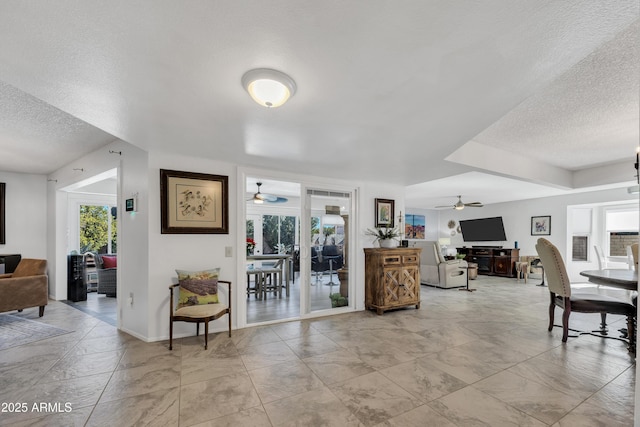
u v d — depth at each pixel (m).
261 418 1.81
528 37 1.26
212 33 1.23
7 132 3.25
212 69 1.51
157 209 3.12
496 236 9.03
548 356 2.75
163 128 2.37
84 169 4.21
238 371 2.42
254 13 1.12
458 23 1.17
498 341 3.15
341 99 1.86
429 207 10.47
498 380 2.29
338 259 4.59
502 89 1.73
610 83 2.20
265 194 8.02
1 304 3.78
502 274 8.41
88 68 1.49
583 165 4.74
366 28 1.21
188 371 2.42
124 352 2.80
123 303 3.44
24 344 3.02
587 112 2.75
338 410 1.90
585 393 2.10
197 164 3.34
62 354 2.76
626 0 1.05
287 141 2.71
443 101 1.89
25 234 5.27
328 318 4.05
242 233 3.62
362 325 3.72
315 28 1.21
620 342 3.10
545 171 4.62
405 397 2.05
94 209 6.23
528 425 1.75
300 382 2.25
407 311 4.45
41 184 5.46
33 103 2.54
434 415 1.85
